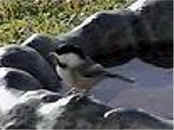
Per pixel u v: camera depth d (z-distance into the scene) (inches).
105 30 43.4
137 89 37.2
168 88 37.3
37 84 33.7
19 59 37.1
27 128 28.6
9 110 29.4
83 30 42.7
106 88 37.3
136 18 44.9
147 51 44.4
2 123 29.1
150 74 40.0
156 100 35.7
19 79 32.9
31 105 29.3
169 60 43.1
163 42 45.0
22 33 52.0
